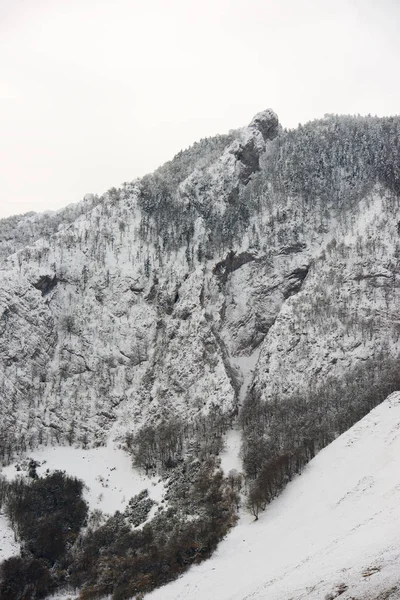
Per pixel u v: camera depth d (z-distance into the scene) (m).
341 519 148.75
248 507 184.12
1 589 176.12
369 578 86.38
